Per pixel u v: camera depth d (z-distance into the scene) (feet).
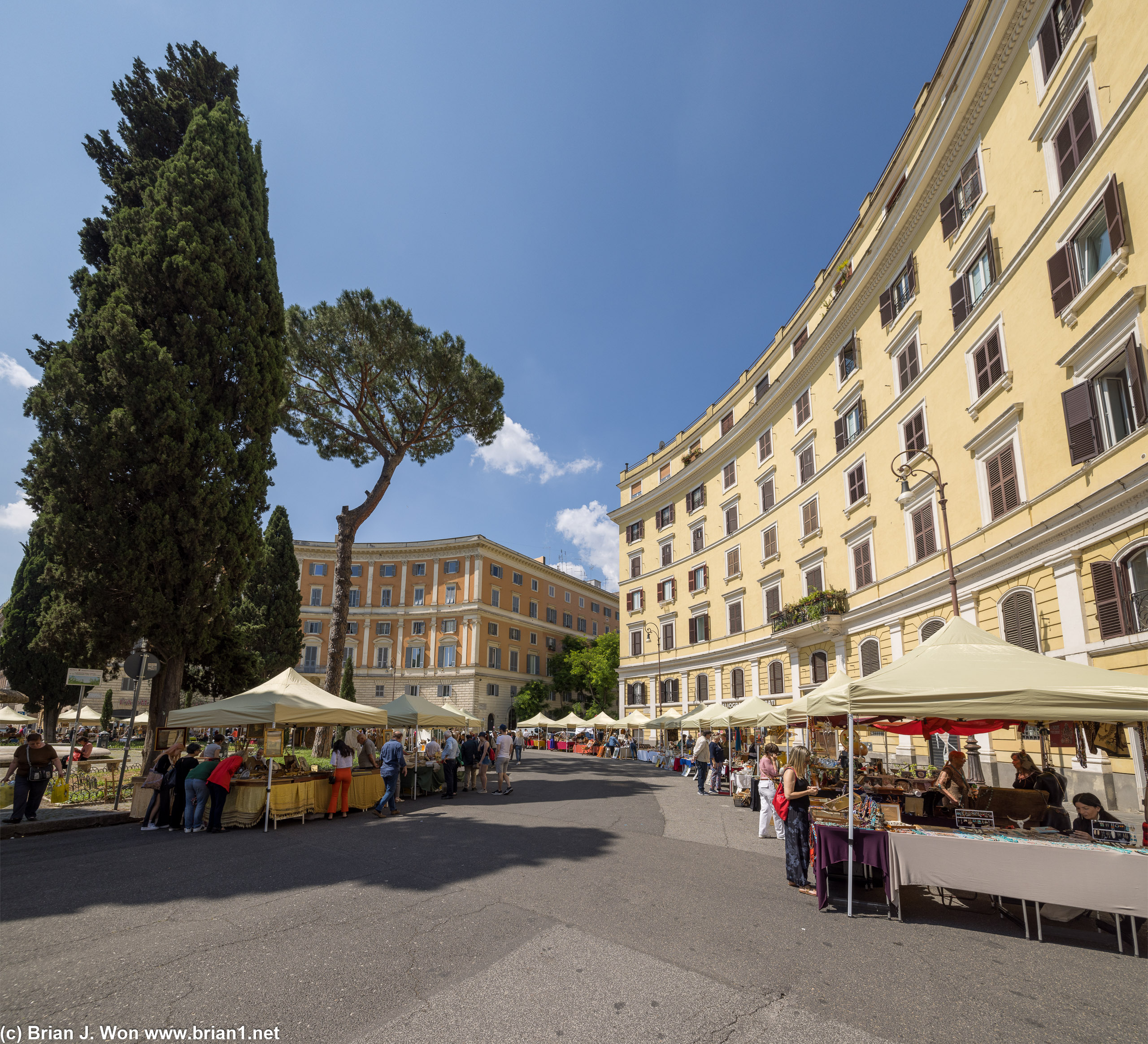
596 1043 12.57
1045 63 48.67
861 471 78.84
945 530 52.08
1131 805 39.24
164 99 62.13
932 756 60.39
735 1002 14.48
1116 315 40.37
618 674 155.74
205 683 66.64
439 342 81.51
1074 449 43.91
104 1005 13.96
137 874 25.54
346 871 26.03
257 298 60.59
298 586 111.96
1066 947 18.57
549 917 20.08
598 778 75.51
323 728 74.84
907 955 17.71
